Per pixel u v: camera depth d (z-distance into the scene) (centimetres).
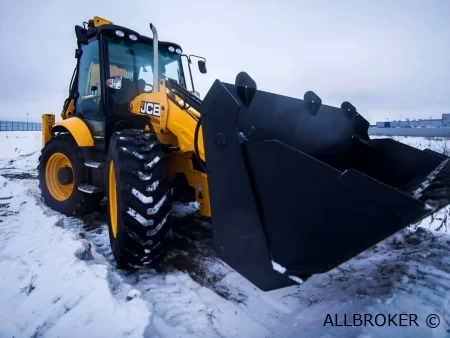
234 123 173
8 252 281
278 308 221
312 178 151
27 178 736
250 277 173
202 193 281
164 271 272
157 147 257
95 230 371
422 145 1017
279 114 243
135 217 235
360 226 140
